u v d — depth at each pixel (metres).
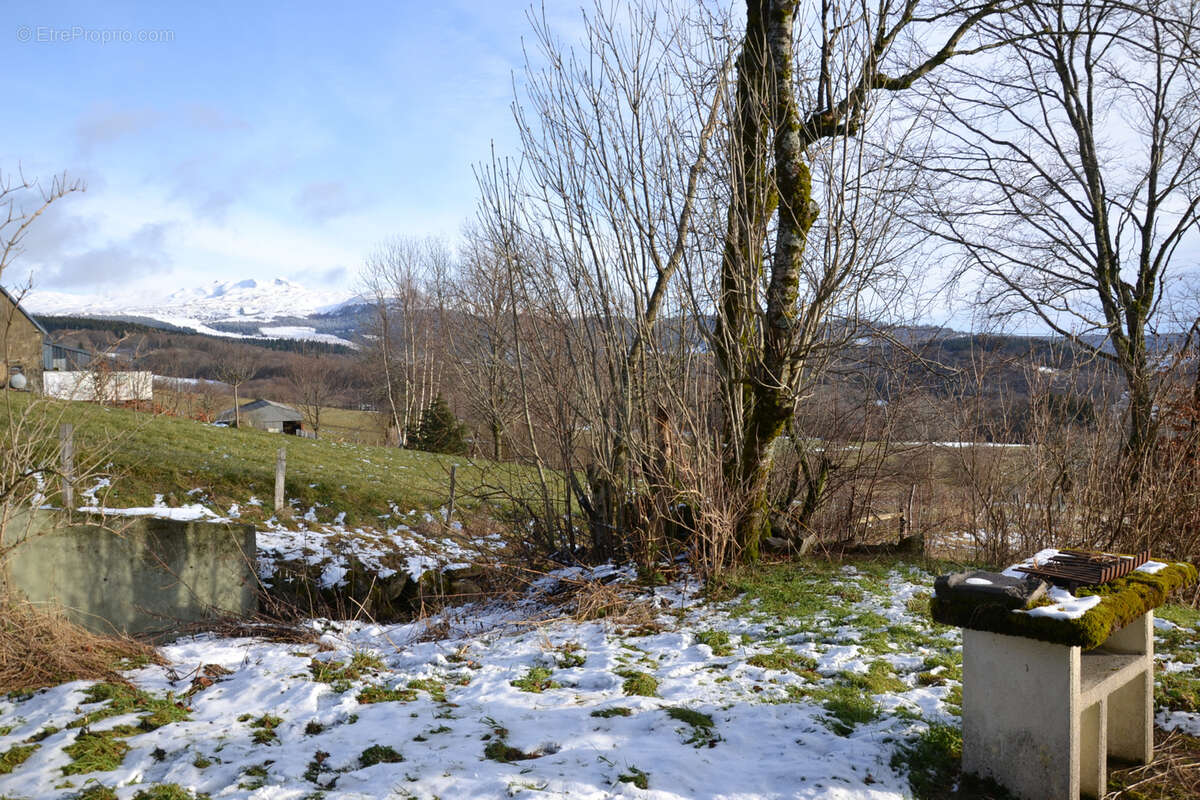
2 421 9.55
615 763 3.67
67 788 3.49
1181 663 5.32
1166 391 8.50
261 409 61.22
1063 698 3.25
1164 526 8.30
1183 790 3.58
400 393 50.06
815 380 9.01
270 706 4.61
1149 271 13.42
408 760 3.73
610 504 8.85
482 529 11.83
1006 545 9.27
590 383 8.65
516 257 8.97
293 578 12.80
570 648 5.94
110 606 9.37
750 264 7.91
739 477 8.34
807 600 7.08
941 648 5.62
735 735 4.09
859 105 8.12
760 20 8.34
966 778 3.58
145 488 16.25
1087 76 13.95
